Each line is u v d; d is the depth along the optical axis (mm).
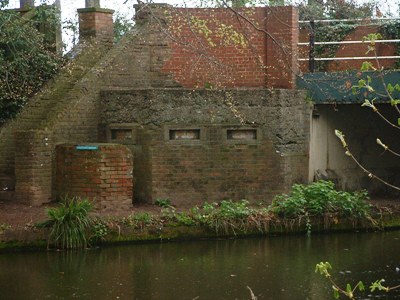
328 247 16641
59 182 19250
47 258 15523
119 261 15289
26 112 20375
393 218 18891
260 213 17922
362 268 14570
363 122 22344
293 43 20609
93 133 20203
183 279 13812
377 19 21422
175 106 19656
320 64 21812
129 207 18797
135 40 20812
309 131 20703
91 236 16453
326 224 18234
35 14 22000
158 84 20906
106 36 21750
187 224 17297
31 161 19047
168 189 19641
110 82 20469
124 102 19922
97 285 13383
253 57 20812
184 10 20484
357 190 21953
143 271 14438
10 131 20344
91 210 17875
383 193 22391
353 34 21906
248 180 19953
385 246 16719
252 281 13680
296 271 14391
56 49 22078
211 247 16641
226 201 18641
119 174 18672
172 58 20891
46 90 20578
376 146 22547
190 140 19750
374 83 20031
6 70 18938
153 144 19578
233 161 19891
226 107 19828
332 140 21656
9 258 15508
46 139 19250
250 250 16344
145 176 19688
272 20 20766
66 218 16312
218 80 20562
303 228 18062
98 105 20250
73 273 14281
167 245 16812
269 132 19984
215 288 13180
